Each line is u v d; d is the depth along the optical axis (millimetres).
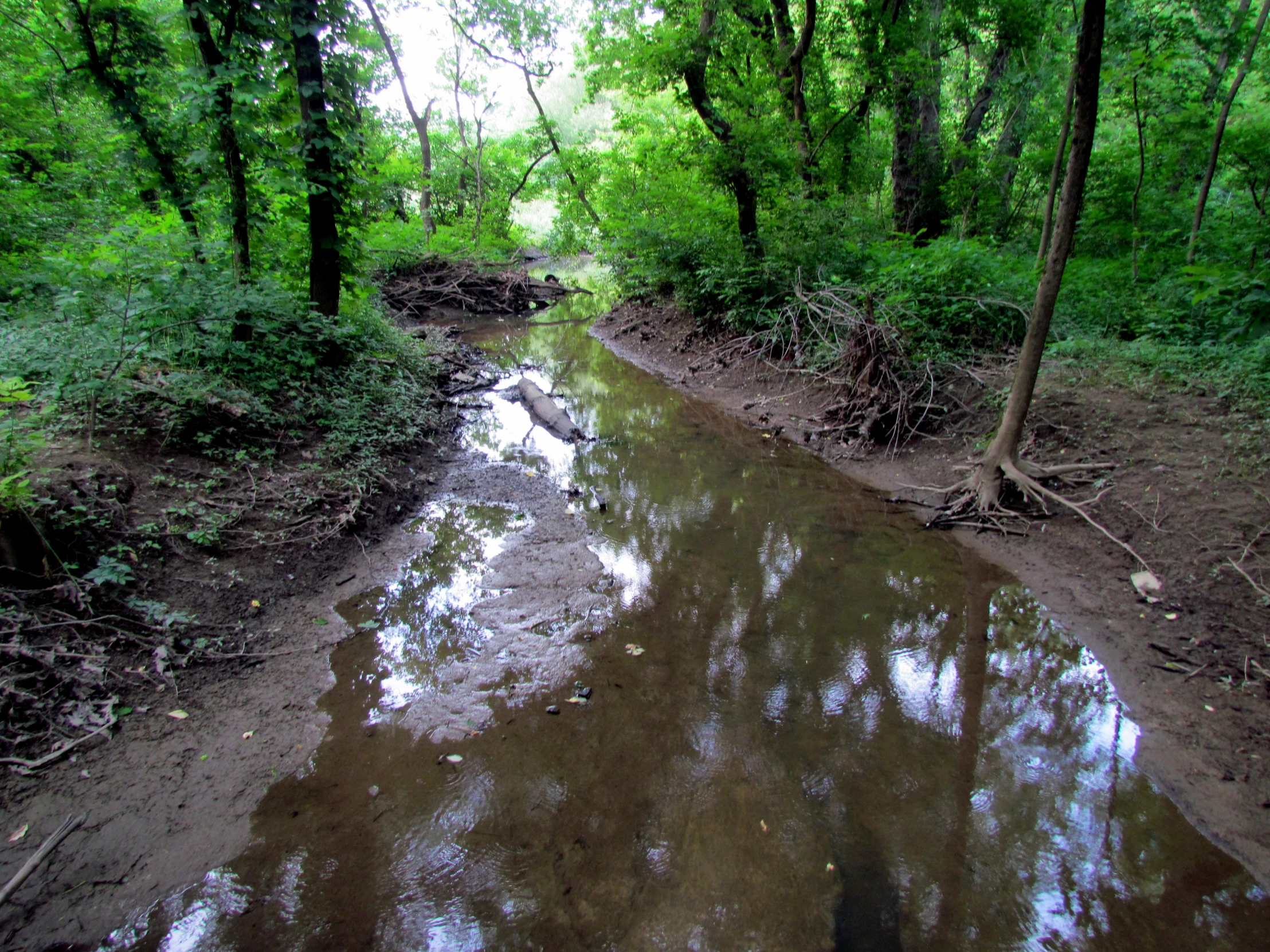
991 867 2986
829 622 4887
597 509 6812
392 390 8562
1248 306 7887
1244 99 16109
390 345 10016
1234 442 5836
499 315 20531
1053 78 14844
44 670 3650
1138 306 9398
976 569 5562
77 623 3893
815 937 2682
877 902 2832
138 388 5617
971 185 14445
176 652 4082
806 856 3049
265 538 5238
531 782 3441
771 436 9102
